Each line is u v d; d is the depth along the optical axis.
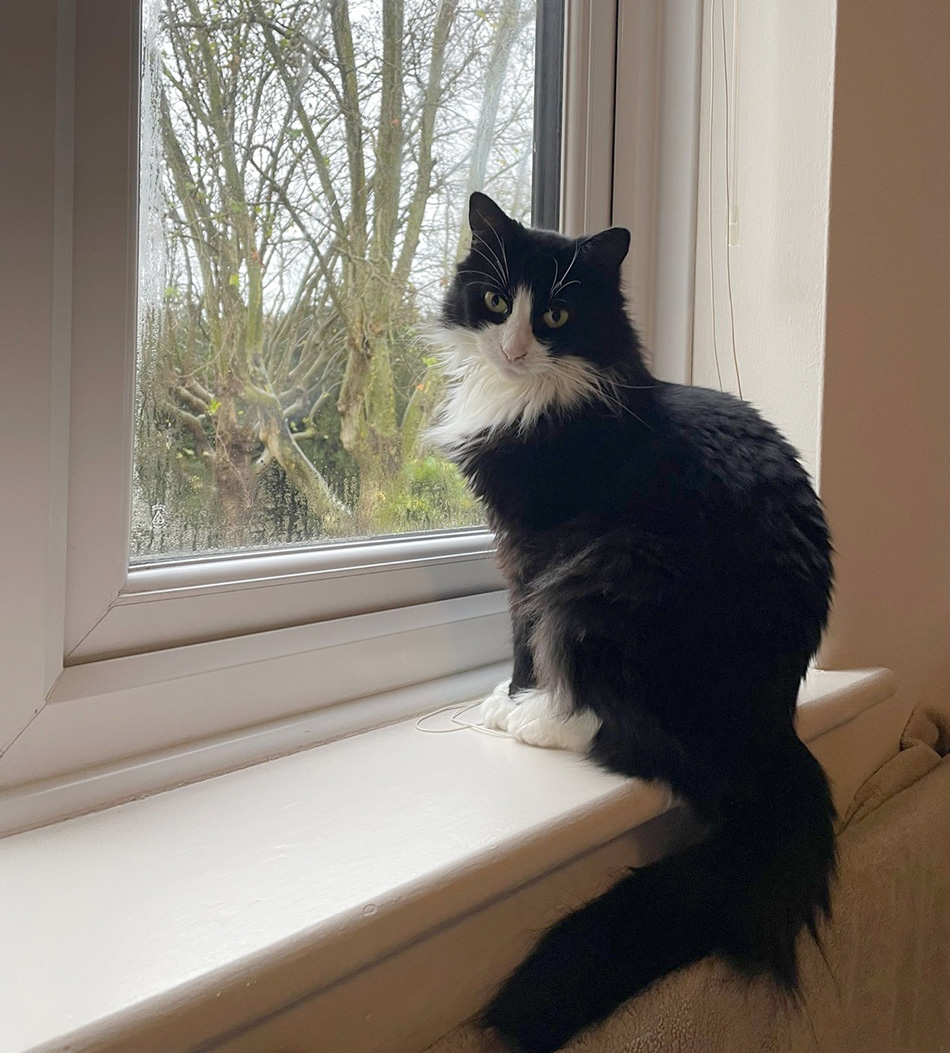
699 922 0.72
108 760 0.70
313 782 0.74
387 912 0.54
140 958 0.48
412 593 1.00
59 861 0.60
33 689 0.65
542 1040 0.63
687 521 0.88
